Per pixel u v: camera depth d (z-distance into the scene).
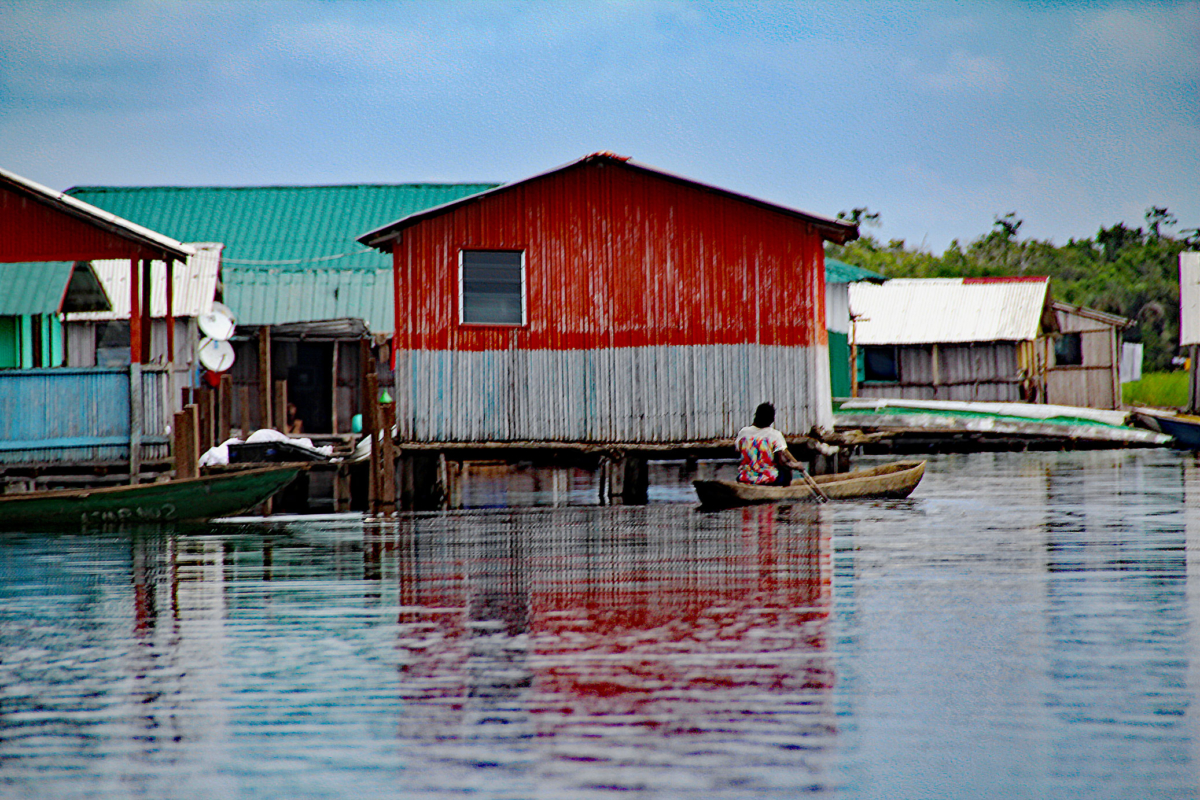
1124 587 34.00
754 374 63.06
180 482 49.78
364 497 76.19
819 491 57.28
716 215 63.16
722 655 26.44
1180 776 19.23
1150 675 24.52
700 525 50.50
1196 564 38.00
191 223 114.06
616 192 63.16
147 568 39.94
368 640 28.47
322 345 98.00
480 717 22.27
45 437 49.78
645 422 62.72
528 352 63.16
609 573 37.66
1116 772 19.41
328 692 24.05
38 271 69.81
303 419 97.38
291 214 114.88
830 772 19.41
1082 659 25.77
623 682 24.38
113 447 50.34
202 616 31.64
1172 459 95.75
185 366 83.12
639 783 18.97
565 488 80.62
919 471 61.66
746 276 63.16
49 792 19.03
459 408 62.88
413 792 18.78
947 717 21.98
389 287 99.50
